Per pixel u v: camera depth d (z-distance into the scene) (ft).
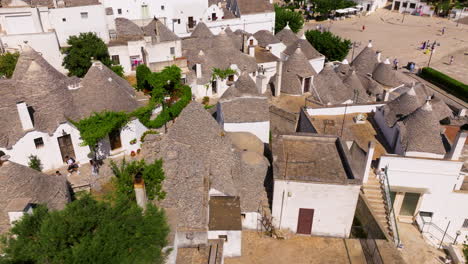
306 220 98.78
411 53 318.65
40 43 169.07
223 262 89.92
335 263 91.30
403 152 110.93
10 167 82.33
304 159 103.91
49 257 50.85
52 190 87.71
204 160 100.01
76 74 167.94
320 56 207.82
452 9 439.63
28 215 59.36
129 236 55.77
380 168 108.68
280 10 332.39
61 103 114.11
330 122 133.39
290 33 246.27
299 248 96.17
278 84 165.37
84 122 110.63
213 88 182.19
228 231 89.10
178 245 83.15
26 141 107.14
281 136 112.37
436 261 105.09
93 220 54.34
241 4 276.41
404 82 179.22
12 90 111.24
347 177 96.02
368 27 404.16
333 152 107.76
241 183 104.47
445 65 289.94
